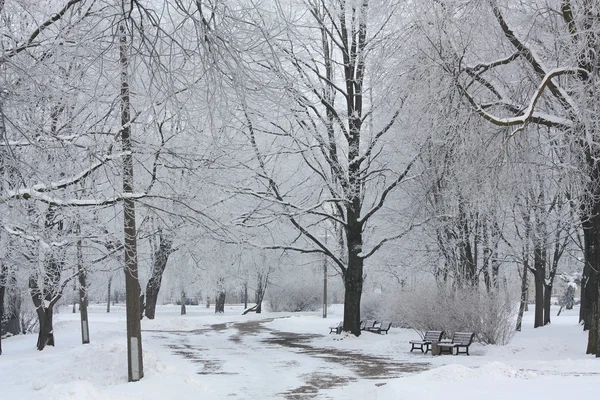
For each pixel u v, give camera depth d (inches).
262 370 631.8
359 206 1058.7
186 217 527.8
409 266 1241.4
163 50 299.0
